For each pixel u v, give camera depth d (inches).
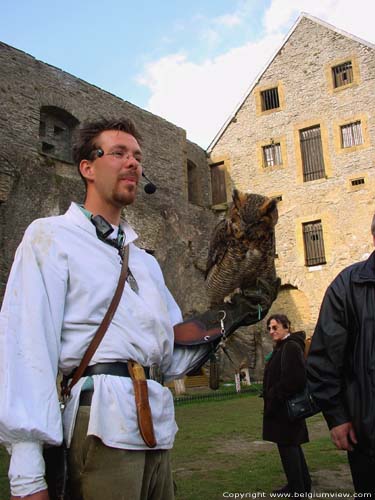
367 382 97.2
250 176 911.0
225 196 925.8
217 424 334.3
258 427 317.1
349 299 103.4
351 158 825.5
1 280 509.4
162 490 70.2
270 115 914.1
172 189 820.6
